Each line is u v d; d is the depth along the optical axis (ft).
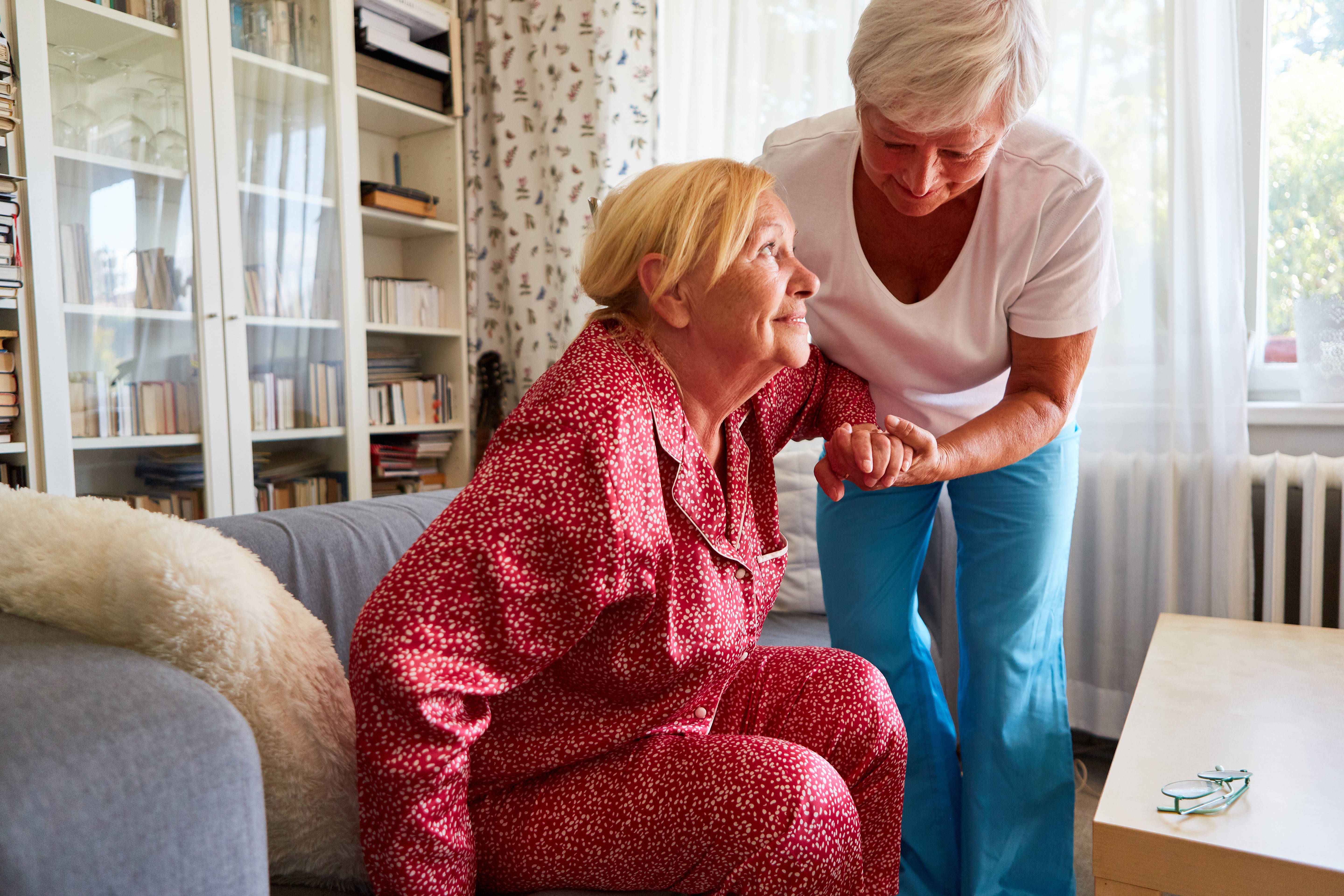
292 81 8.23
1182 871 2.65
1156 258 6.42
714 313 2.63
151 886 1.73
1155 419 6.46
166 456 7.38
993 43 2.97
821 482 3.16
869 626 4.68
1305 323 6.54
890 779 3.10
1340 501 6.23
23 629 2.30
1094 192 3.78
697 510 2.61
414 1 9.12
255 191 7.94
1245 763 3.16
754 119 8.11
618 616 2.50
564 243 9.04
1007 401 3.95
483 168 9.82
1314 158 6.71
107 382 6.97
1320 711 3.64
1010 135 3.82
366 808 2.25
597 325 2.73
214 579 2.44
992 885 4.33
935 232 3.96
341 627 3.58
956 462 3.50
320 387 8.54
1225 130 6.18
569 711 2.65
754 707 3.16
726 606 2.65
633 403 2.47
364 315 8.96
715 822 2.40
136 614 2.35
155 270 7.29
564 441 2.34
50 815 1.60
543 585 2.29
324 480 8.60
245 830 1.91
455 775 2.26
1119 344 6.53
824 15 7.77
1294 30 6.69
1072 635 6.76
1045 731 4.49
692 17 8.60
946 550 6.14
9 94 6.25
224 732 1.91
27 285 6.47
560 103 8.98
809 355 4.03
